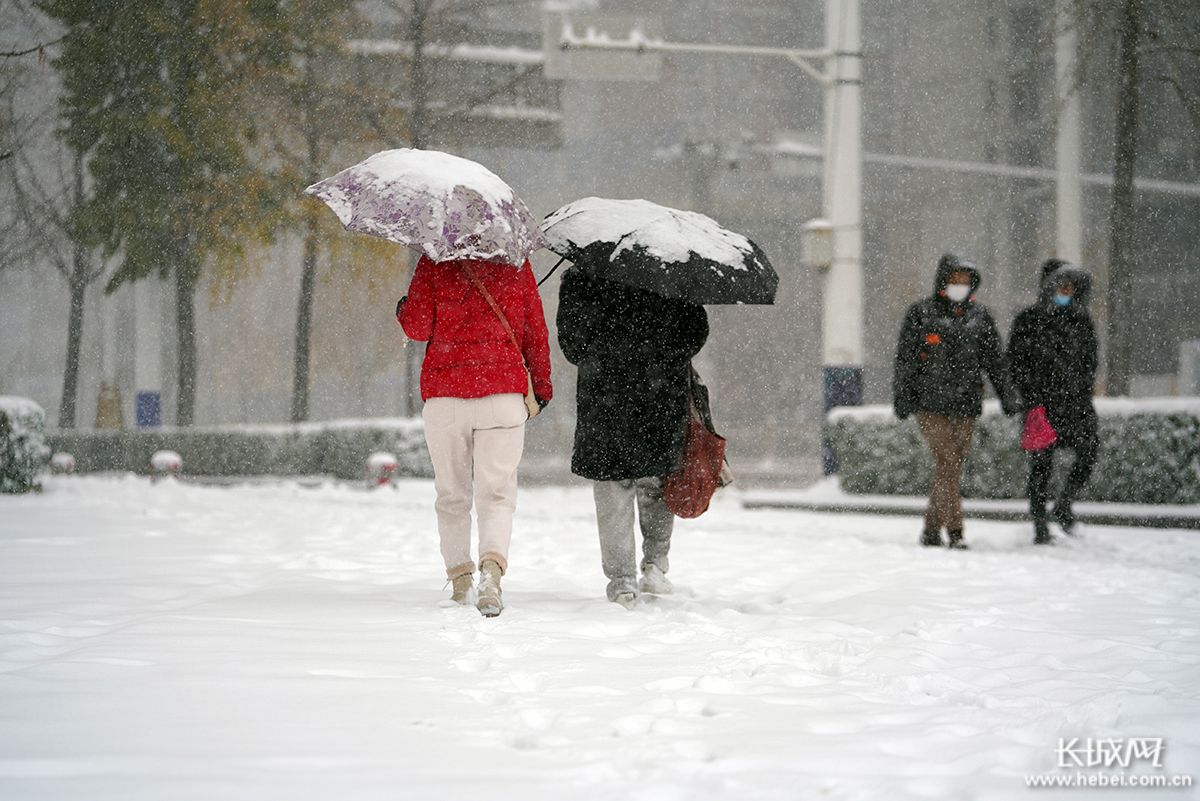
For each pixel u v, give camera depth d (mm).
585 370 24375
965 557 35031
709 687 16094
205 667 16406
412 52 117312
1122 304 94625
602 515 24578
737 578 29734
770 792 11156
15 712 13594
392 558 31922
